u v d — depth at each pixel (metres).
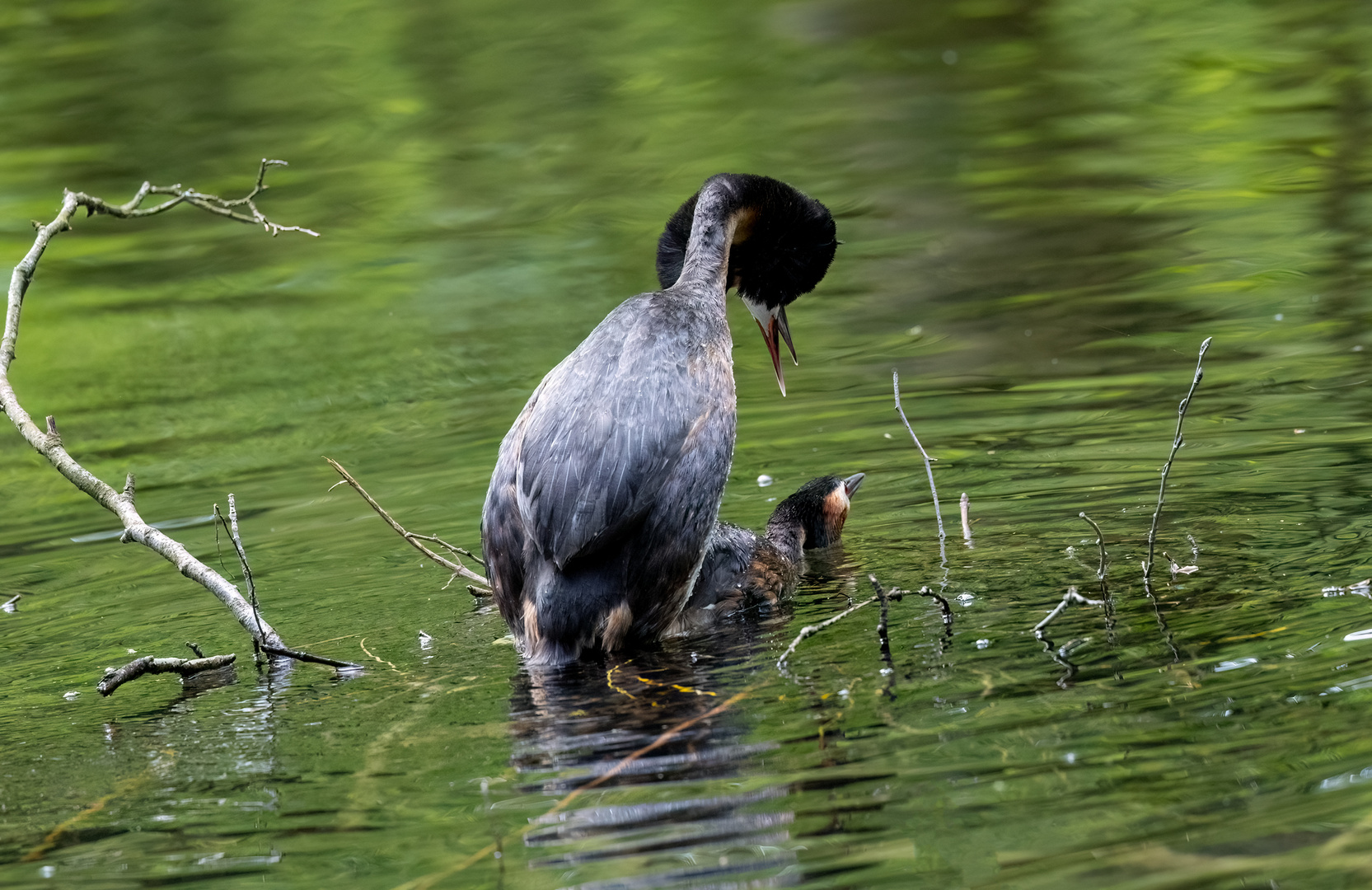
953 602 9.03
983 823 5.93
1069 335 16.36
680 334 9.31
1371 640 7.44
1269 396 13.41
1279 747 6.32
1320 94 25.34
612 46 32.56
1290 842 5.59
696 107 28.33
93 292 22.27
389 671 8.75
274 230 11.14
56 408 17.84
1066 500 11.20
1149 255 18.95
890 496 11.89
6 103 29.91
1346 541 9.38
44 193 25.33
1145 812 5.91
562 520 8.64
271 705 8.23
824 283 19.59
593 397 8.88
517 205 24.19
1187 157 23.12
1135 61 28.67
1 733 8.07
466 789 6.74
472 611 9.99
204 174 26.08
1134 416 13.33
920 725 6.94
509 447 9.22
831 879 5.64
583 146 26.69
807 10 33.97
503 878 5.86
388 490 13.52
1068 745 6.55
